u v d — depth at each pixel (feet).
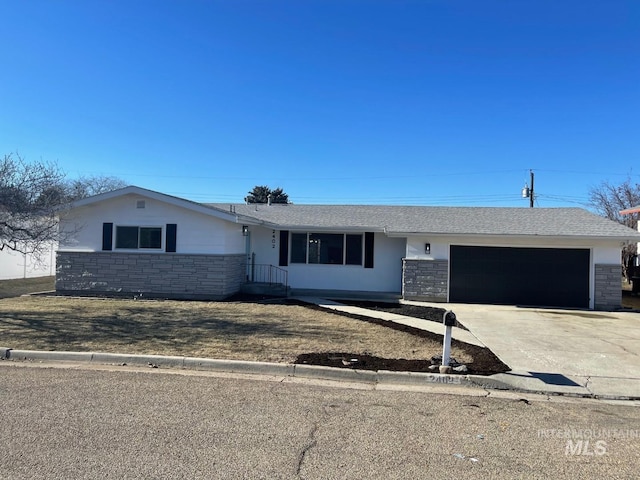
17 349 25.29
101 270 50.75
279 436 14.69
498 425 16.25
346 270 57.93
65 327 32.01
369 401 18.66
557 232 50.31
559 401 19.40
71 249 51.26
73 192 83.25
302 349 26.71
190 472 12.10
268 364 23.04
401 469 12.61
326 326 34.55
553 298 50.47
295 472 12.26
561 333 33.68
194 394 18.88
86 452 13.12
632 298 60.49
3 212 39.37
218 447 13.71
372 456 13.39
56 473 11.85
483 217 59.16
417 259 52.42
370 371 22.41
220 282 49.14
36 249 50.65
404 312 43.14
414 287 52.42
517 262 51.19
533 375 22.48
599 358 26.08
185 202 48.55
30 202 40.91
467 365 23.91
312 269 58.39
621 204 98.48
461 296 51.80
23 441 13.79
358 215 62.18
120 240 50.78
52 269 77.30
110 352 24.97
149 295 50.01
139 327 32.50
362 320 37.83
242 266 55.62
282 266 58.59
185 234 49.75
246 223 51.26
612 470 12.83
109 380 20.70
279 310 42.29
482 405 18.54
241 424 15.62
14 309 39.99
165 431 14.82
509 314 43.45
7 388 19.19
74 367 23.12
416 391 20.44
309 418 16.42
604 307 49.03
